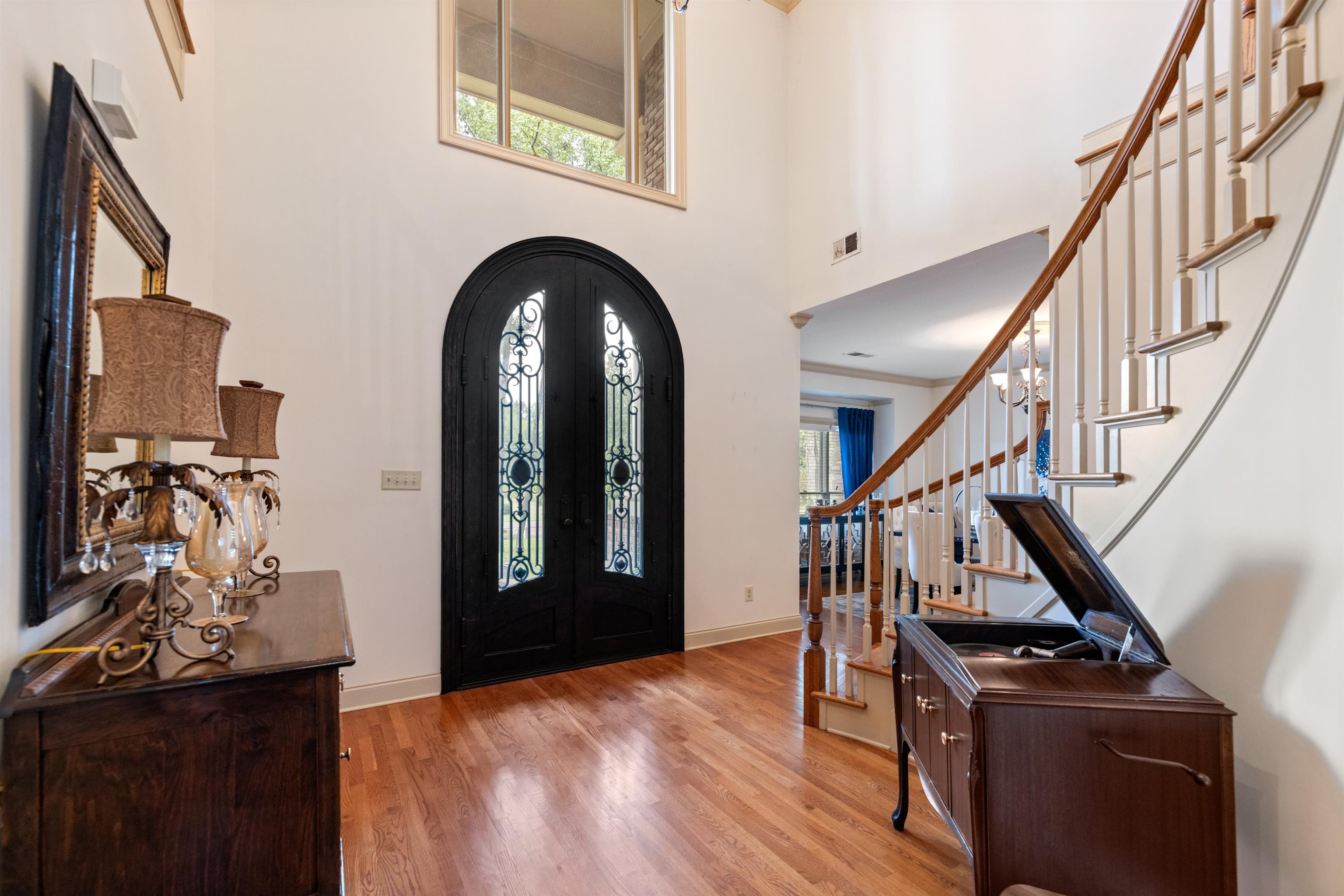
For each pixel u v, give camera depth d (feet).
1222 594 4.43
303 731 3.34
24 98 3.37
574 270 12.23
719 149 14.39
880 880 5.75
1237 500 4.36
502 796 7.18
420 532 10.50
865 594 8.82
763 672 11.76
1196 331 4.64
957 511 24.27
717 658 12.65
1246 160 4.46
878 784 7.47
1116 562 5.59
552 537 11.75
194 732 3.13
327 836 3.37
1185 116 5.08
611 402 12.60
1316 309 3.77
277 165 9.61
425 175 10.82
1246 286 4.37
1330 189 3.69
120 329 3.13
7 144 3.18
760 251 14.89
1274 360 4.09
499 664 11.14
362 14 10.39
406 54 10.74
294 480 9.59
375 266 10.32
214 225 9.13
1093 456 8.81
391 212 10.49
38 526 3.32
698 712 9.73
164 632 3.19
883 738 8.41
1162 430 5.13
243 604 4.98
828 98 14.47
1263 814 4.05
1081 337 6.23
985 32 11.13
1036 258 11.60
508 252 11.46
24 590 3.29
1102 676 4.31
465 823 6.64
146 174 5.97
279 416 9.51
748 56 15.02
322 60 10.03
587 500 12.18
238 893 3.18
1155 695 4.04
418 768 7.86
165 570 3.26
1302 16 3.91
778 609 14.80
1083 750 4.04
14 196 3.24
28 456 3.34
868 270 13.34
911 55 12.52
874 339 19.66
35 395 3.36
